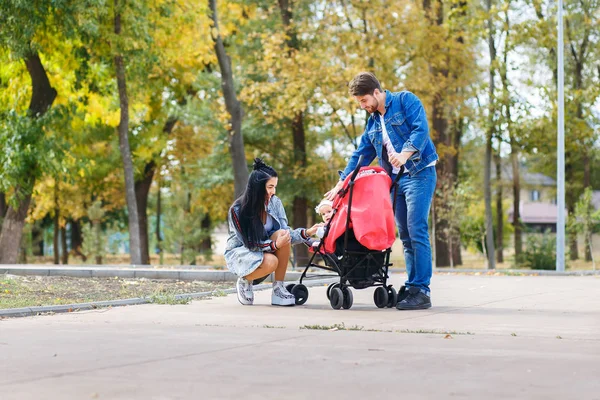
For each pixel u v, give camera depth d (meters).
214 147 32.62
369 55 25.00
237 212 7.55
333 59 25.50
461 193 28.66
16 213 22.12
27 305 7.52
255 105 28.78
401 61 27.47
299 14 27.38
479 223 30.41
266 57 25.75
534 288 10.20
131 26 20.33
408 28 25.70
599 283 11.37
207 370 3.90
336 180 30.75
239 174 25.16
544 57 30.80
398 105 7.23
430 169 7.19
